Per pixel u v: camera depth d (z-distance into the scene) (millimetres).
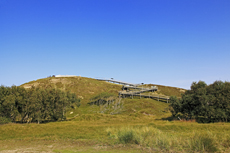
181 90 96750
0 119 30969
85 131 22047
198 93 34562
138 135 15648
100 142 16078
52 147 15047
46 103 39938
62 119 44500
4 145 16391
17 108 36406
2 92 35531
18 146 15805
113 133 18844
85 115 42688
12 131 22406
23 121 39812
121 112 58781
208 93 35250
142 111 55469
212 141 13242
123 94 80812
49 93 42531
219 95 32906
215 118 31688
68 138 18453
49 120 43625
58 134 20094
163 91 92062
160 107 62812
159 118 41656
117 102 69375
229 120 31250
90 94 86812
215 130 21594
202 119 33844
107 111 61719
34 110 37406
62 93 46969
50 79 100562
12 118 35812
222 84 35906
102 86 99500
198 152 12164
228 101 31266
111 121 36062
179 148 13016
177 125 24688
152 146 13758
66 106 45531
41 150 14055
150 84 105938
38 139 18391
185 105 35781
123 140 15422
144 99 73500
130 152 12570
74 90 88438
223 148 12469
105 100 75562
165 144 13750
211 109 31922
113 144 15062
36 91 40812
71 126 25250
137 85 102500
